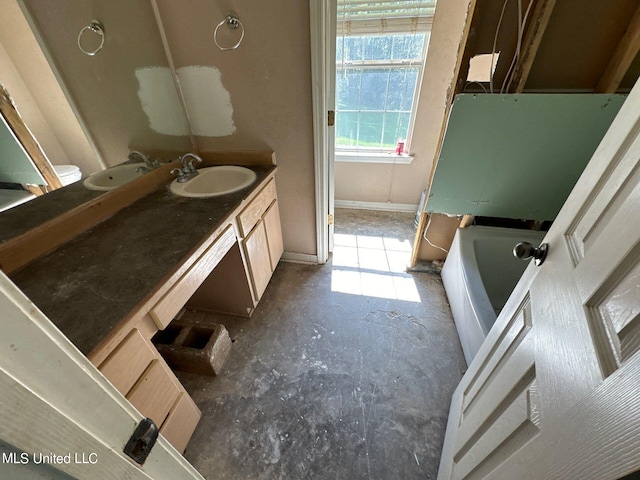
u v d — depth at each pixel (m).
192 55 1.48
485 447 0.70
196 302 1.72
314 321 1.72
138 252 0.93
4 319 0.22
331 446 1.14
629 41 1.11
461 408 1.02
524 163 1.43
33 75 0.92
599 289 0.42
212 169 1.69
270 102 1.56
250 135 1.69
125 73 1.27
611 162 0.48
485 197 1.57
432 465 1.08
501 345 0.80
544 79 1.31
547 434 0.47
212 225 1.10
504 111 1.30
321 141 1.64
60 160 1.01
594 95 1.21
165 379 0.93
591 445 0.36
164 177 1.51
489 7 1.19
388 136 2.79
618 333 0.36
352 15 2.20
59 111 1.01
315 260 2.23
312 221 2.03
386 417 1.23
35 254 0.90
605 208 0.47
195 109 1.65
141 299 0.74
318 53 1.36
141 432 0.38
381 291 1.95
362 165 2.91
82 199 1.09
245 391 1.34
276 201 1.87
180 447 1.06
